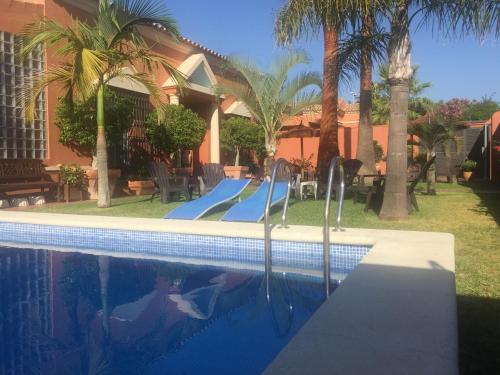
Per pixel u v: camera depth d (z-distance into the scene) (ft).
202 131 50.24
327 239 17.25
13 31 36.27
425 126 50.96
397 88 24.54
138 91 48.65
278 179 32.81
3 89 35.65
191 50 57.88
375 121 93.09
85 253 21.83
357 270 12.39
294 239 18.69
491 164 62.85
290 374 6.54
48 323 12.27
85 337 11.21
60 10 39.81
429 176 41.06
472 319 10.78
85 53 28.40
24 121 36.42
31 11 37.47
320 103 44.68
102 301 14.30
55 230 24.17
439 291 10.44
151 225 21.94
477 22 22.85
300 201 35.99
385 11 23.89
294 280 16.57
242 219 24.25
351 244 17.62
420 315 8.89
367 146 47.75
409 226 22.93
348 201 35.04
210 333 11.35
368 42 29.91
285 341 10.77
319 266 18.28
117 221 23.40
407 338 7.80
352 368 6.72
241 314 12.84
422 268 12.55
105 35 31.14
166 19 31.55
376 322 8.55
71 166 38.52
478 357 8.95
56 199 38.27
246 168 59.21
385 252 14.60
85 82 28.71
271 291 15.23
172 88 52.06
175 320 12.41
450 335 7.90
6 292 15.34
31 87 32.32
